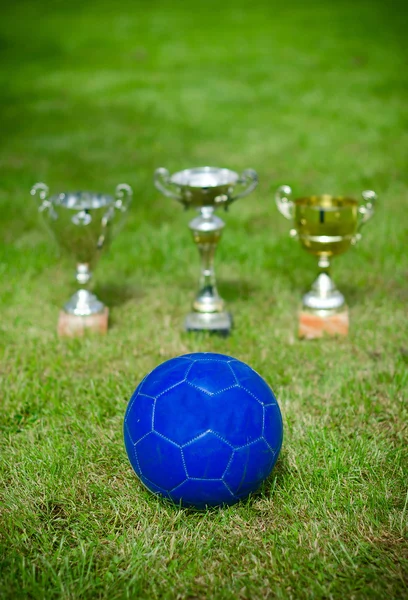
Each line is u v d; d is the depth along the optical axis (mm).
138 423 2744
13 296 5137
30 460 3213
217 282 5398
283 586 2504
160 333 4602
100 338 4520
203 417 2639
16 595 2473
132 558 2619
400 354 4230
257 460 2701
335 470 3076
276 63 15828
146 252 5953
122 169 8594
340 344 4430
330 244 4441
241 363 2896
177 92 13328
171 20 22641
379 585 2486
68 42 19000
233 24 21578
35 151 9438
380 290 5172
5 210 7016
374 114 11211
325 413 3613
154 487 2779
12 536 2779
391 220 6465
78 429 3502
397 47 17078
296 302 5062
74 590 2502
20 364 4238
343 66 15227
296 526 2777
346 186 7668
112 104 12406
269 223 6707
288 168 8539
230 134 10328
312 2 25312
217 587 2504
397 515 2824
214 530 2773
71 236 4469
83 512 2910
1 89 13664
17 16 24172
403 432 3445
